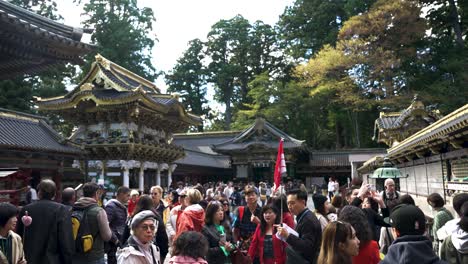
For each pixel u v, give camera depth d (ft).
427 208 53.72
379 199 25.43
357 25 156.76
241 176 168.86
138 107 84.64
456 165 41.06
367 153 172.96
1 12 23.70
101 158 88.99
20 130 64.49
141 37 183.93
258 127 168.14
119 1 185.26
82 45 28.25
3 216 16.53
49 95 125.08
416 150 51.44
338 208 30.71
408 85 162.30
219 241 21.95
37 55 28.60
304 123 207.41
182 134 223.10
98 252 20.49
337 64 158.51
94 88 91.20
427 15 165.07
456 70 149.48
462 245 15.55
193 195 26.99
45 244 19.13
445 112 142.20
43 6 130.11
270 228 21.80
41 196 20.40
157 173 101.40
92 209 20.61
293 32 217.36
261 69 262.26
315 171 178.19
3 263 15.12
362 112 190.70
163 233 22.75
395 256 11.83
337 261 12.17
